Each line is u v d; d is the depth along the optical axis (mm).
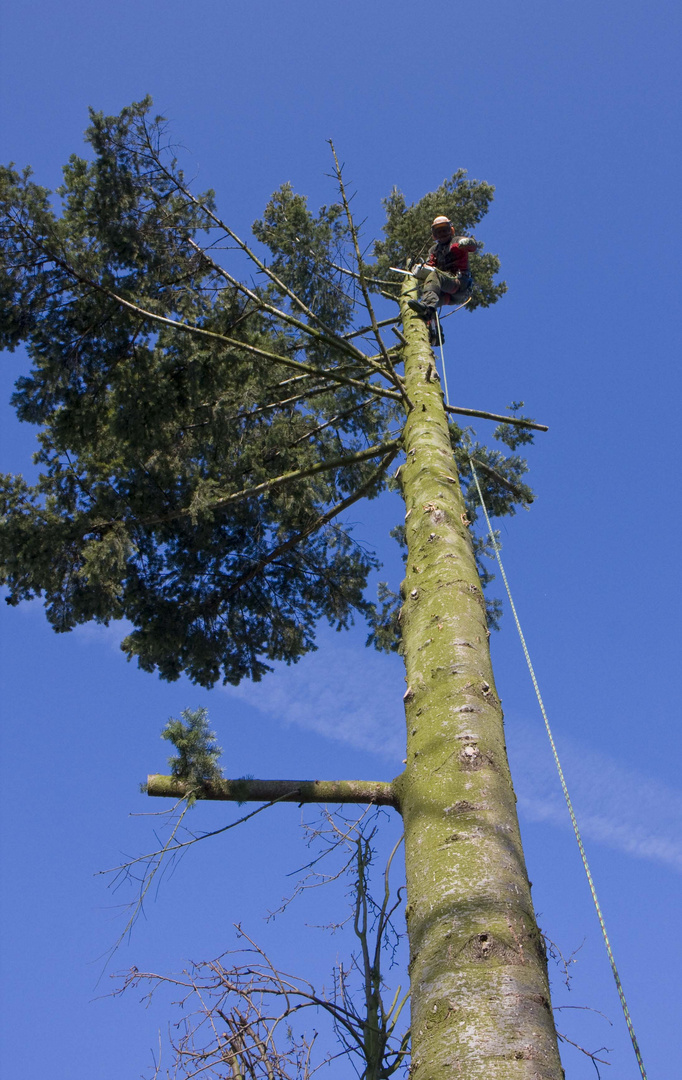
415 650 5246
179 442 8602
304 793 6000
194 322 8203
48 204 7707
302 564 9727
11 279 7762
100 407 8375
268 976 5535
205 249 7828
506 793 4398
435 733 4664
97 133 7559
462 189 12039
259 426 8945
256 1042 5172
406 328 8922
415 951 3850
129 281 7977
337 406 9805
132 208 7738
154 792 6234
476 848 4059
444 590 5449
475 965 3582
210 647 9062
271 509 9328
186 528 8859
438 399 7555
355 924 5590
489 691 4875
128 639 8852
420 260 10844
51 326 7965
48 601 8281
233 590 9305
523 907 3859
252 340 8398
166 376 8273
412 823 4379
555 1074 3266
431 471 6508
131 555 8344
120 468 8703
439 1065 3301
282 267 7930
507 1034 3324
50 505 8328
